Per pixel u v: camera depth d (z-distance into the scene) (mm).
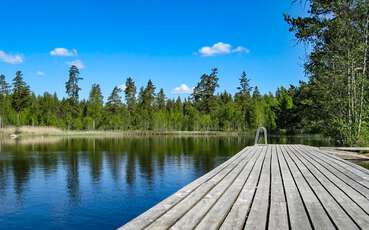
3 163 25906
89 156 30703
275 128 68688
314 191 6172
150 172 21406
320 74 26500
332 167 9828
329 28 24859
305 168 9570
